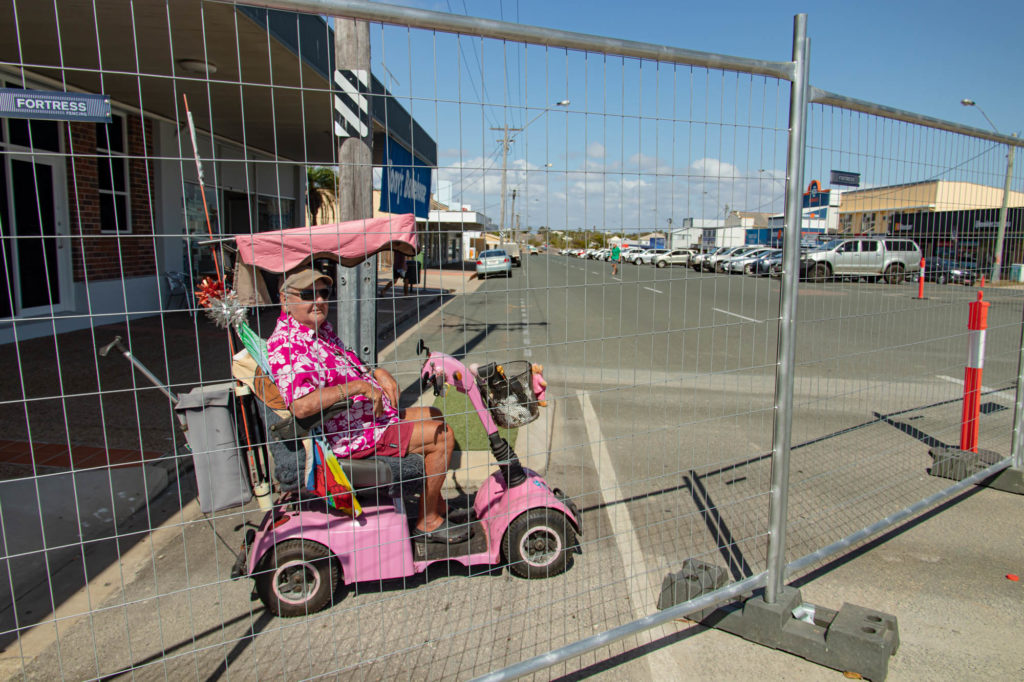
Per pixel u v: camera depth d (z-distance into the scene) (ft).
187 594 10.03
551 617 9.30
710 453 16.57
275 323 9.00
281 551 9.14
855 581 10.36
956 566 10.84
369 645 8.68
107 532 11.83
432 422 9.88
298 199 57.62
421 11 6.70
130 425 16.84
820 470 15.17
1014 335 35.88
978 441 17.43
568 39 7.41
